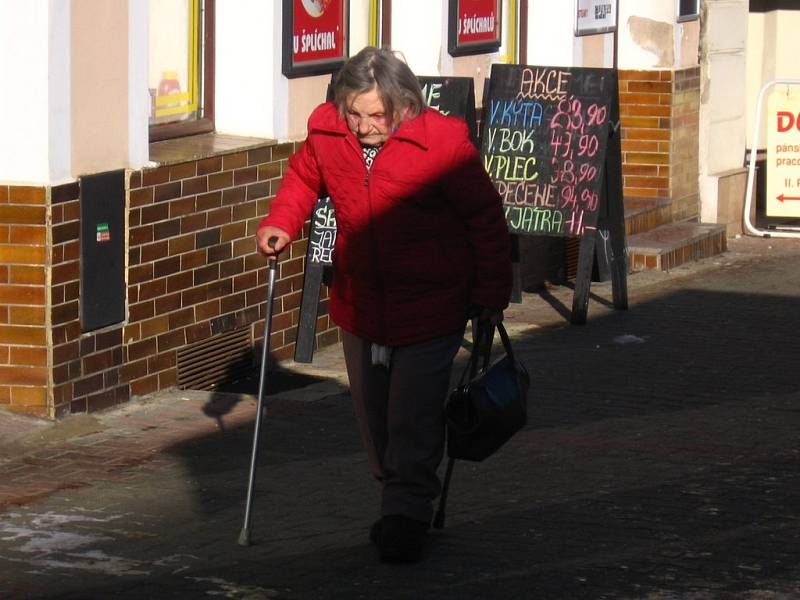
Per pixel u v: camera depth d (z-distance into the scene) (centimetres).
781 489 801
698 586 635
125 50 946
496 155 1336
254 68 1123
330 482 814
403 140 640
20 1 879
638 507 762
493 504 768
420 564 662
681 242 1633
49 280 895
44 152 886
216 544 696
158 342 1003
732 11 1870
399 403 655
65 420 916
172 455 867
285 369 1144
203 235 1038
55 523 729
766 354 1195
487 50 1431
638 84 1747
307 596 620
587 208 1305
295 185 680
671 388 1070
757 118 1873
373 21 1298
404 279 649
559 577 646
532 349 1207
